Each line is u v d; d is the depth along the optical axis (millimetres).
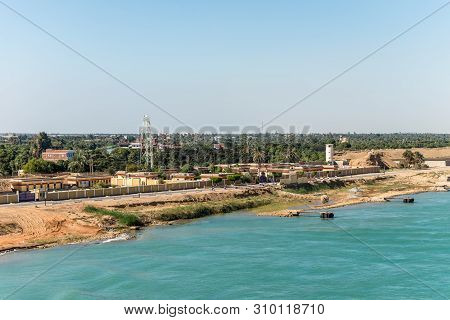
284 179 157000
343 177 190750
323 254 76562
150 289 59844
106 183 152375
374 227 99062
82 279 63531
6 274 65750
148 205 114188
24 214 93750
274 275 65562
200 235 92000
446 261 72188
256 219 111562
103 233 91375
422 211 121562
